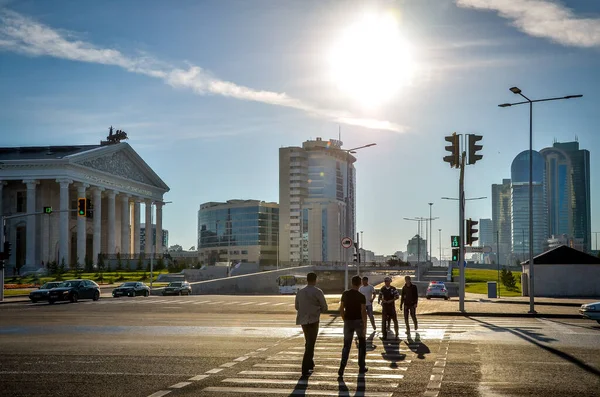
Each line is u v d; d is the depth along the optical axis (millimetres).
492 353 18141
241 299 55875
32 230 116312
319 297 14922
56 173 115875
